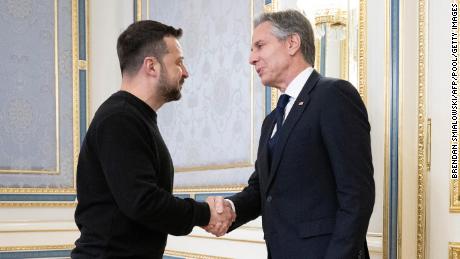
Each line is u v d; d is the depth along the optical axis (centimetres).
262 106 344
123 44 194
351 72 287
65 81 459
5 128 427
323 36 293
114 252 177
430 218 250
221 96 376
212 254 367
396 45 254
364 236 169
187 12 411
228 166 366
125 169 170
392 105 253
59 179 451
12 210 425
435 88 252
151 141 182
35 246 427
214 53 385
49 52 453
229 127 368
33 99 443
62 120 456
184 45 411
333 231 171
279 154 183
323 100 177
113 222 177
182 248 392
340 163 169
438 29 253
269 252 188
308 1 297
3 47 430
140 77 192
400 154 248
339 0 291
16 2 439
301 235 177
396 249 245
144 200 169
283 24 192
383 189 253
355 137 172
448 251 245
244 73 359
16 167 430
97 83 475
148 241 183
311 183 178
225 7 378
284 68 193
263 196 192
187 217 182
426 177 252
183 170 403
